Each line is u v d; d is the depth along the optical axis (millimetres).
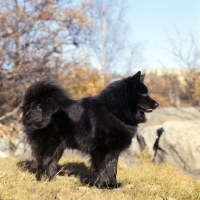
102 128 2555
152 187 2543
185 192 2467
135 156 3898
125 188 2533
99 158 2584
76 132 2621
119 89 2572
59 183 2523
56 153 2654
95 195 2307
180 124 3562
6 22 4422
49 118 2623
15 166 2965
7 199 2123
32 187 2361
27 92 2664
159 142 3541
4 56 4387
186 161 3312
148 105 2596
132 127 2602
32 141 2672
